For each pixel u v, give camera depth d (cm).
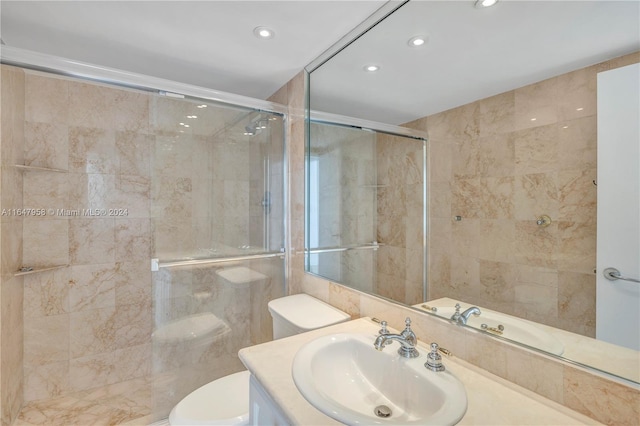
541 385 81
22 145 179
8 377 163
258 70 182
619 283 70
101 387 208
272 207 212
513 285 90
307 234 186
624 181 69
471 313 100
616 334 70
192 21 132
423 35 114
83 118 200
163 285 191
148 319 223
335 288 163
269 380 88
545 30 83
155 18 129
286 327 149
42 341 190
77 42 149
